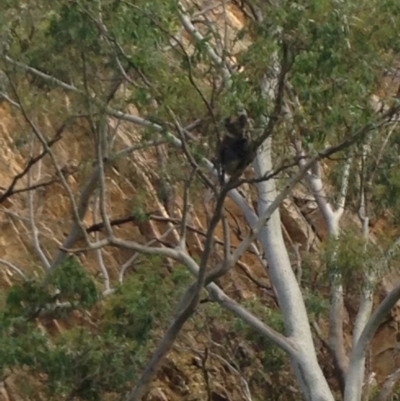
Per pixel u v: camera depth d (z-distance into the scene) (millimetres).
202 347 21578
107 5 12812
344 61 12836
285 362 20250
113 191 22250
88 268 21953
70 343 17031
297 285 16562
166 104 13023
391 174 17500
